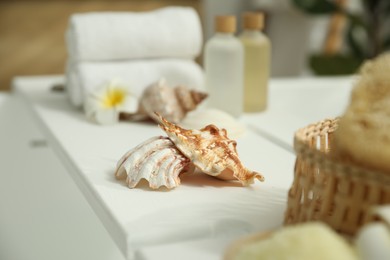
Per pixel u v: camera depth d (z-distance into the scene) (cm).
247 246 48
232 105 97
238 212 65
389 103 53
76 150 82
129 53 103
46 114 99
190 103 93
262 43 101
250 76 101
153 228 61
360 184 53
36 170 108
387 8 188
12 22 165
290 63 194
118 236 62
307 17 192
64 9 169
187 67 106
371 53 195
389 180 50
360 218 54
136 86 103
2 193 110
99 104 96
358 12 213
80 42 100
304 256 43
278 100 115
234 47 95
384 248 43
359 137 52
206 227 62
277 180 73
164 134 89
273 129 94
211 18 191
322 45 213
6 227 108
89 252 99
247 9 193
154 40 104
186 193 69
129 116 96
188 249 58
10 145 111
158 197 67
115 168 75
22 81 123
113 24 101
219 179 72
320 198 60
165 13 107
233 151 71
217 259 57
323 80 123
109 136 88
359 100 55
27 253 107
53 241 104
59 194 104
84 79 100
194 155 70
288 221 60
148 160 70
